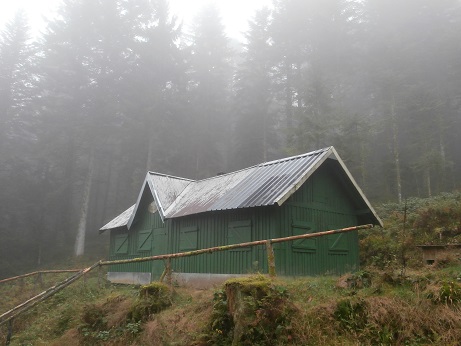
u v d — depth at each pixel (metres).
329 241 14.02
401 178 32.03
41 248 33.50
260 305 6.51
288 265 12.19
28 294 16.81
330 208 14.46
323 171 14.55
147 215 18.61
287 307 6.58
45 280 22.20
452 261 12.42
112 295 10.65
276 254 11.91
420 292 6.61
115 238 21.23
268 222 12.22
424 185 31.83
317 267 13.23
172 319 7.87
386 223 21.12
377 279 7.47
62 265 29.09
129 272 19.23
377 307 6.31
